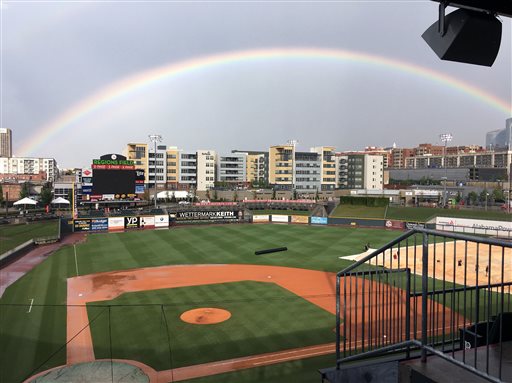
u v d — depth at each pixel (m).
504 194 123.56
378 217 90.44
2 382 21.23
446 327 25.62
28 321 30.77
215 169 164.00
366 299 32.75
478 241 6.14
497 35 7.36
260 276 45.00
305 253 57.88
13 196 135.38
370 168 161.75
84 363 23.61
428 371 6.95
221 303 35.12
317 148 162.38
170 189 141.25
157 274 45.97
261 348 25.66
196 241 67.75
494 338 8.85
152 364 23.61
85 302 35.78
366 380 8.73
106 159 88.56
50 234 72.81
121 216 81.50
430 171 177.25
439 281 40.50
